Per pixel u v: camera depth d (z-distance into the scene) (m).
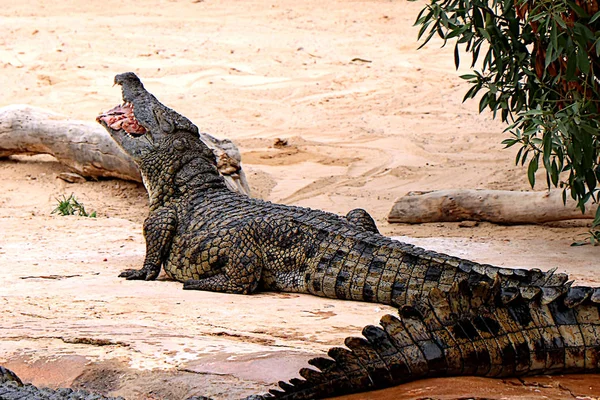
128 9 80.81
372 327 11.80
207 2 83.81
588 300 12.36
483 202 31.62
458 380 11.82
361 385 11.50
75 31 71.94
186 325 17.66
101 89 58.81
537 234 29.52
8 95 57.22
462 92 58.31
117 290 21.94
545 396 11.48
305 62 65.94
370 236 21.55
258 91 59.44
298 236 22.20
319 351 15.05
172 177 25.50
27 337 16.61
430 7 24.36
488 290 12.12
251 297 21.55
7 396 11.16
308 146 47.16
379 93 58.53
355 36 73.44
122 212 36.38
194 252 23.42
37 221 32.62
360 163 43.69
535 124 22.88
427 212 32.44
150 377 13.91
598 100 23.56
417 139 48.09
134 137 26.31
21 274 24.12
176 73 62.94
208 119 53.69
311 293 21.84
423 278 19.77
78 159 39.03
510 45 24.98
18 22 74.06
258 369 13.74
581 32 21.69
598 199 27.16
